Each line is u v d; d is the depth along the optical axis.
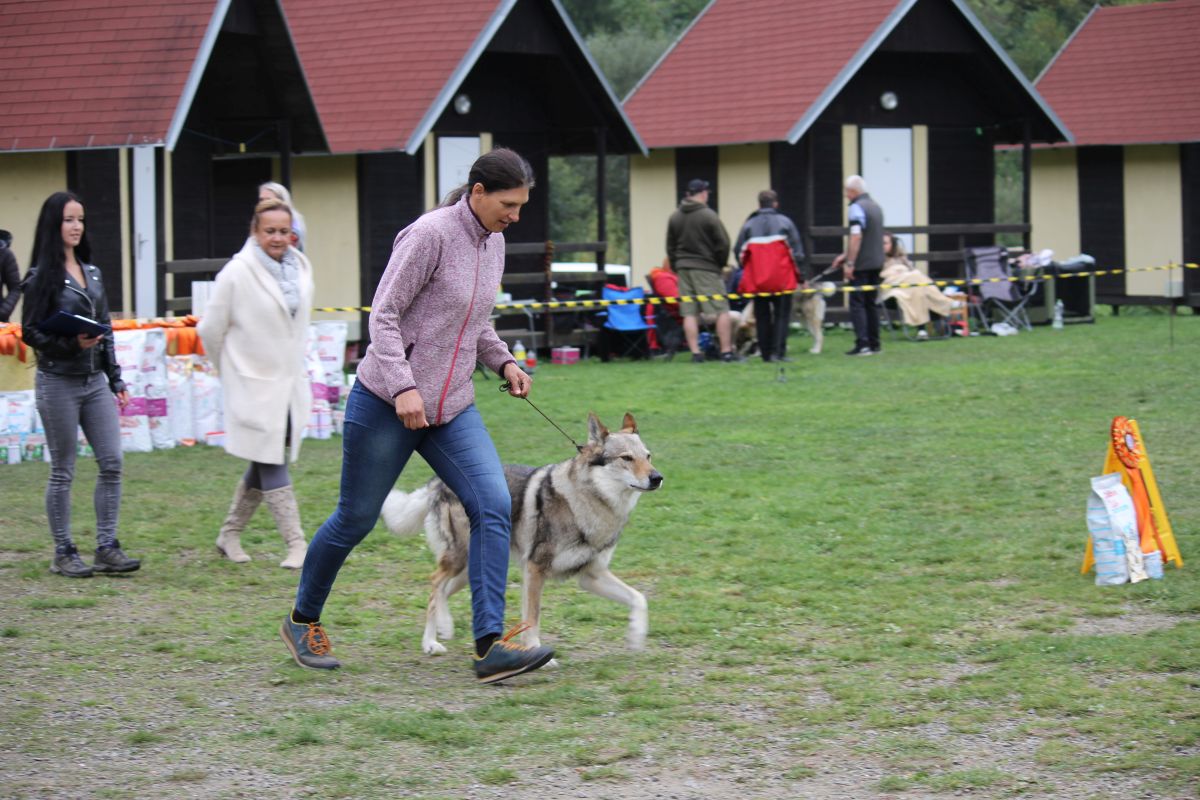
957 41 25.95
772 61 26.50
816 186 26.16
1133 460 8.48
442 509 7.37
